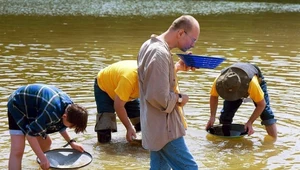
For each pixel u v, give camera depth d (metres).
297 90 8.39
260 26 17.53
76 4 27.53
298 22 19.00
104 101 6.23
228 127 6.60
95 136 6.46
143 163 5.64
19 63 10.38
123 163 5.62
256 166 5.52
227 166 5.52
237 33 15.48
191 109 7.37
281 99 7.86
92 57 11.15
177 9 24.95
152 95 4.21
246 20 19.61
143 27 16.94
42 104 4.73
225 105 6.59
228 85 6.16
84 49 12.18
